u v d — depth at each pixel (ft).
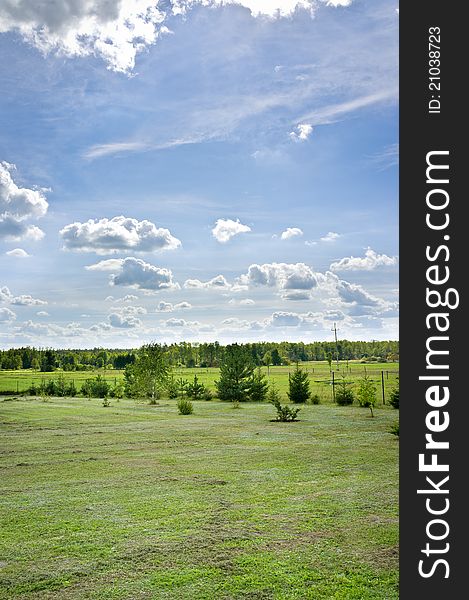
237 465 45.93
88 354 462.60
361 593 19.67
